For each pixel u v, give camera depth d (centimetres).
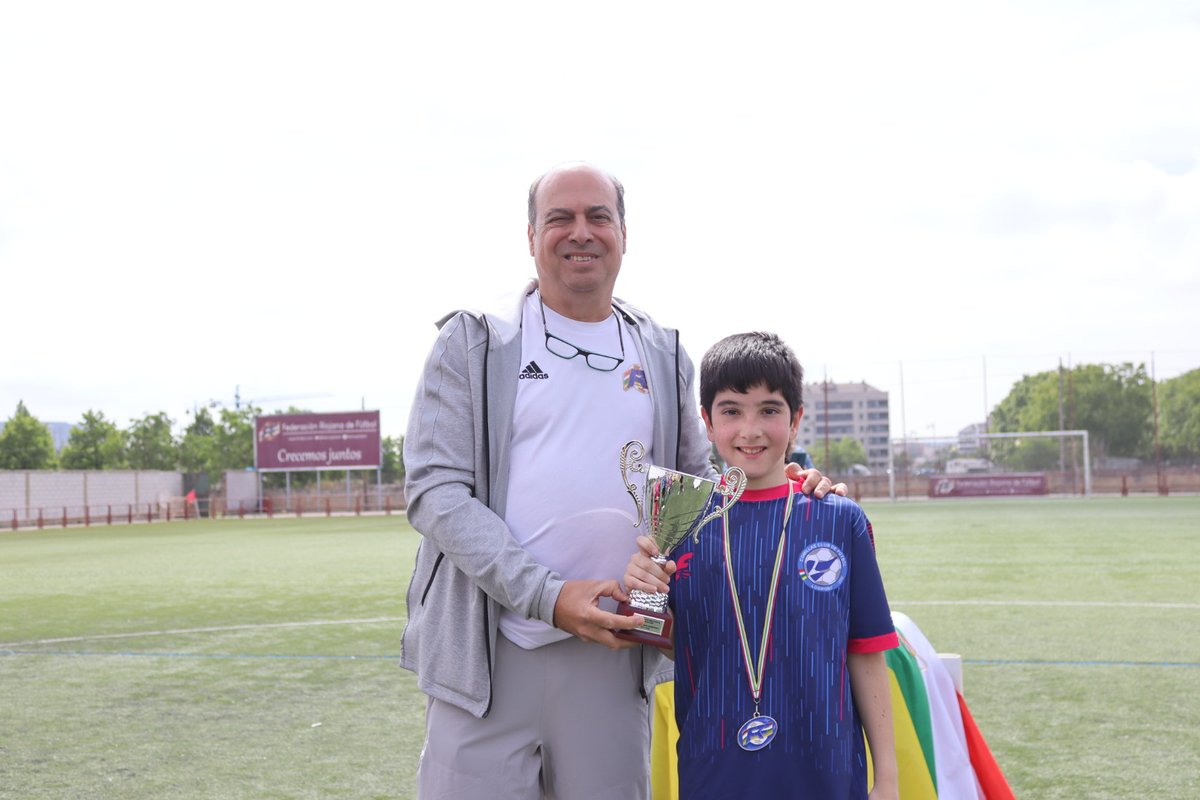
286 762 489
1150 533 1869
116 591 1257
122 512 4509
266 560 1723
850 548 236
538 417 252
